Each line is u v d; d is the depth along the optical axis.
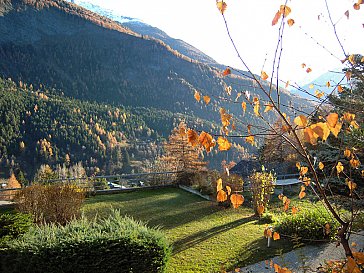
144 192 13.37
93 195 12.59
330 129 1.21
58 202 8.45
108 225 5.64
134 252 5.06
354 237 6.40
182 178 14.42
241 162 16.36
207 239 7.66
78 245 4.93
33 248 4.87
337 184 4.15
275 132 1.77
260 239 7.50
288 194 11.81
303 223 7.11
